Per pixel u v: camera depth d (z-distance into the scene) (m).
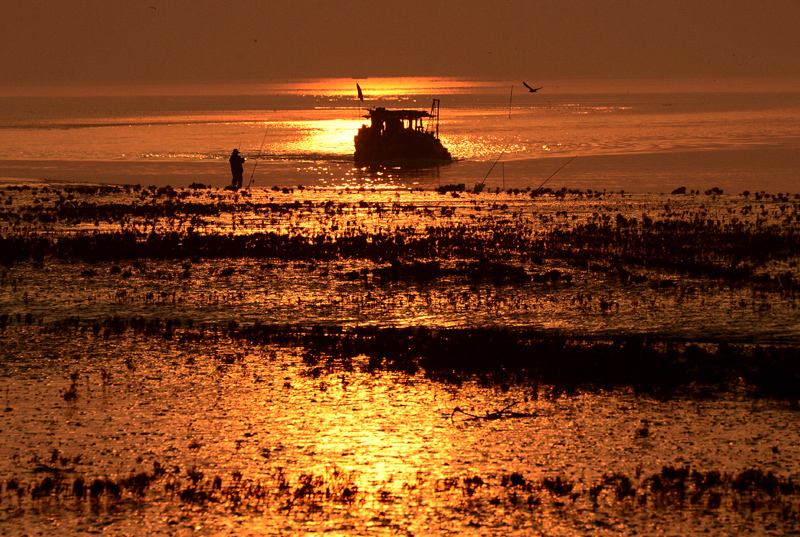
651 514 36.88
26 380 56.00
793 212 139.00
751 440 46.72
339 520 36.09
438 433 47.12
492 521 36.12
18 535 34.28
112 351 63.16
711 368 60.00
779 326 71.62
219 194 167.50
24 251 98.44
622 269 92.50
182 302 79.06
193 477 40.28
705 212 140.50
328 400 52.66
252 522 35.81
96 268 92.06
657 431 48.03
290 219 131.38
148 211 136.62
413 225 125.56
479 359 62.09
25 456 42.69
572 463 42.97
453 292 83.38
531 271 92.56
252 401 52.22
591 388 56.03
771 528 35.69
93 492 38.38
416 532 35.06
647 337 68.75
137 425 47.56
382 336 68.25
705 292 83.50
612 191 198.50
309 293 82.81
